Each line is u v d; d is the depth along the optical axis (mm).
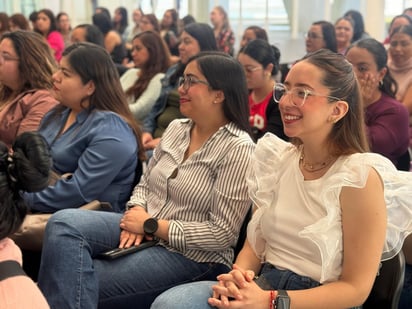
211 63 1786
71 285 1620
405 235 1406
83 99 2219
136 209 1862
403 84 3387
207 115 1817
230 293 1353
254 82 2873
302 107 1356
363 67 2498
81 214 1769
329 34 4336
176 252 1761
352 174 1315
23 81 2676
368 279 1316
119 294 1699
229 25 6566
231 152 1732
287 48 6242
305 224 1417
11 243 1107
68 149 2188
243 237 1767
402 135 2521
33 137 1118
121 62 5973
